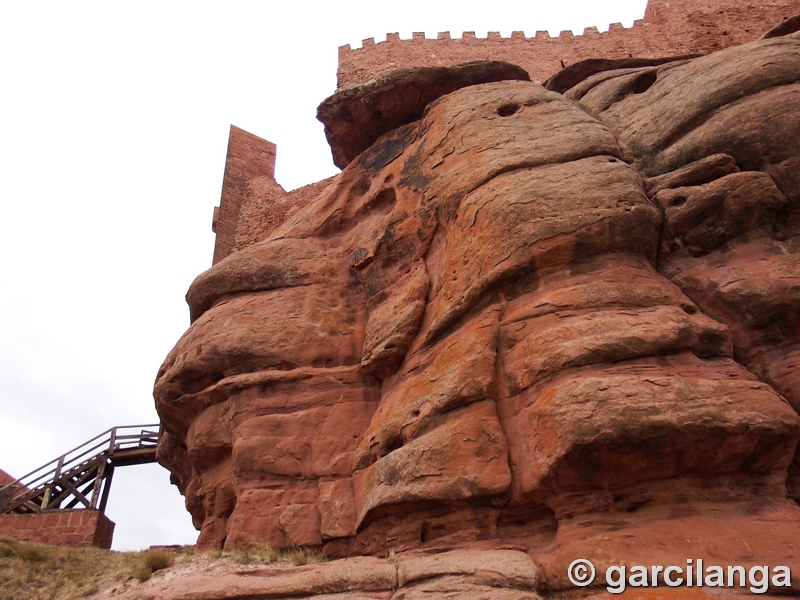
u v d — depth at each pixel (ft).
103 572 33.27
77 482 67.97
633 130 39.73
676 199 32.76
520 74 49.55
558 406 25.73
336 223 47.67
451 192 37.93
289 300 43.57
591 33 88.63
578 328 27.91
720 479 25.64
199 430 41.50
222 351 41.70
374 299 41.73
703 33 85.76
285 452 36.99
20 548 35.09
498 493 27.02
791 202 31.09
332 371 39.55
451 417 30.01
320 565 27.81
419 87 48.78
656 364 26.61
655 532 24.18
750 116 33.58
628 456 24.79
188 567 31.42
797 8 85.56
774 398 25.38
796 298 28.04
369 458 34.40
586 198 32.12
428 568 25.32
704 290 30.30
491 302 32.17
